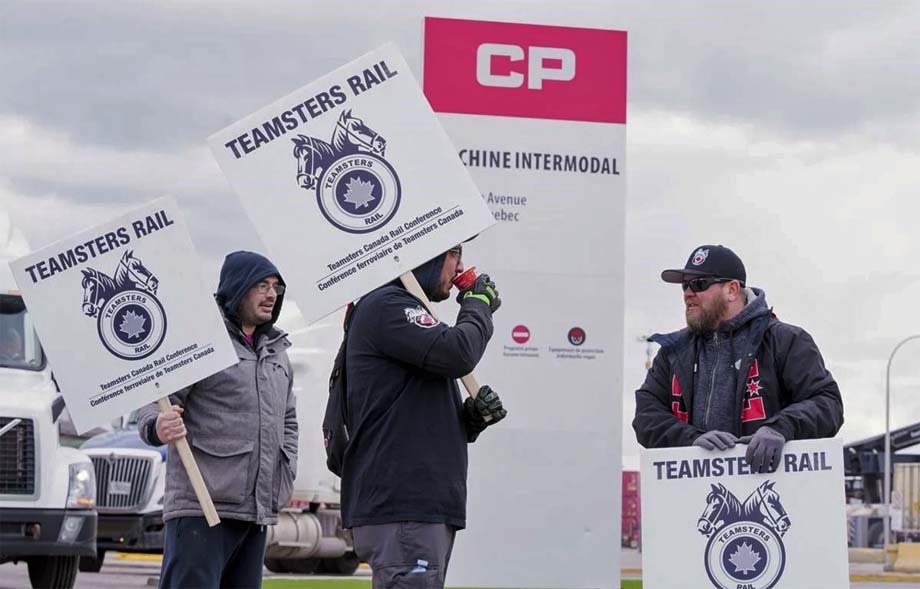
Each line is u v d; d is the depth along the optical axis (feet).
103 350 18.01
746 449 16.48
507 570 25.38
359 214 17.12
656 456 16.57
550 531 25.50
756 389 17.39
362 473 16.55
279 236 17.08
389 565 16.31
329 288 17.06
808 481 16.42
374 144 17.19
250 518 18.78
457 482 16.62
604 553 25.59
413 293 16.93
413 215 17.13
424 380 16.63
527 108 25.49
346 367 16.98
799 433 16.71
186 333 18.11
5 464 34.30
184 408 18.81
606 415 25.68
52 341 17.99
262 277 19.24
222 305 19.40
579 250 25.63
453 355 16.26
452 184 17.19
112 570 50.96
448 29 25.34
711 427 17.46
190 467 17.72
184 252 18.16
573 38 25.61
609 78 25.67
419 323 16.37
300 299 17.06
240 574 19.26
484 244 25.43
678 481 16.53
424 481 16.39
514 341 25.48
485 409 16.87
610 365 25.71
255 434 18.93
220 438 18.72
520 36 25.49
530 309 25.52
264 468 18.98
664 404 18.04
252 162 17.13
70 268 18.06
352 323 17.03
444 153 17.21
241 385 18.95
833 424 16.97
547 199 25.57
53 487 34.81
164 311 18.11
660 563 16.46
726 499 16.47
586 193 25.67
